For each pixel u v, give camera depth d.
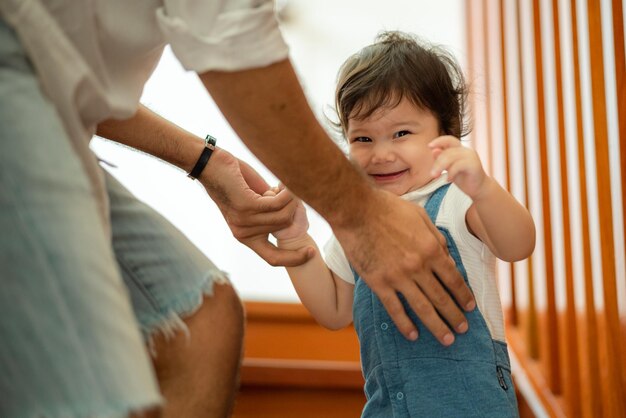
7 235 0.96
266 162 1.30
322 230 3.33
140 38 1.25
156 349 1.42
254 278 3.30
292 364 2.65
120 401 0.94
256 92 1.21
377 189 1.42
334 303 1.68
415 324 1.54
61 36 1.10
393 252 1.41
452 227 1.56
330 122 1.78
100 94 1.18
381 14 3.60
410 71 1.60
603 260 1.76
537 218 2.44
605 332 1.77
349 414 2.66
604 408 1.86
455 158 1.41
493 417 1.47
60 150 1.00
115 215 1.42
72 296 0.95
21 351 0.95
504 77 2.79
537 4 2.34
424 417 1.49
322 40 3.58
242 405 2.66
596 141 1.77
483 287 1.55
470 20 3.45
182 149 1.71
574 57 1.95
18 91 1.01
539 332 2.49
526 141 2.50
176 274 1.43
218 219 3.36
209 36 1.17
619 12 1.65
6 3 1.05
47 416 0.94
